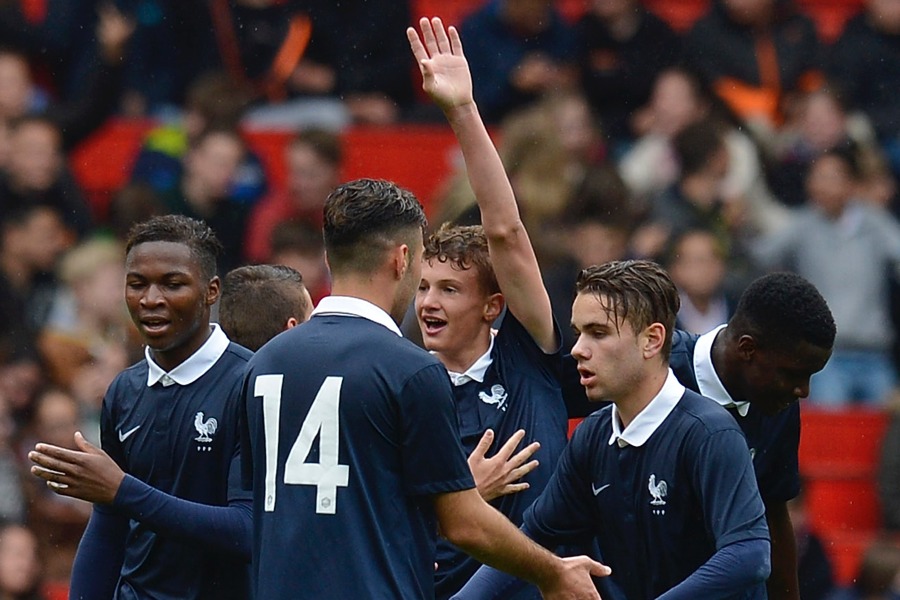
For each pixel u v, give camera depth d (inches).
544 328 699.4
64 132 1545.3
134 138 1579.7
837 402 1457.9
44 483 1231.5
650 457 613.6
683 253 1363.2
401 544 564.7
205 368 672.4
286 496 565.3
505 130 1453.0
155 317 658.2
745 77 1621.6
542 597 663.8
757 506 593.3
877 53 1675.7
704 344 662.5
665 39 1614.2
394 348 569.0
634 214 1416.1
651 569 624.1
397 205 585.3
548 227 1381.6
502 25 1594.5
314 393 567.2
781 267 1476.4
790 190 1535.4
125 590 681.6
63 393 1298.0
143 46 1587.1
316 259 1364.4
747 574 579.5
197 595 666.8
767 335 634.2
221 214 1443.2
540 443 689.6
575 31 1616.6
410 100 1627.7
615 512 626.5
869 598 1261.1
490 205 677.9
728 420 606.5
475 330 700.0
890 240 1498.5
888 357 1482.5
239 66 1584.6
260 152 1535.4
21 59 1523.1
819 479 1358.3
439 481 564.1
